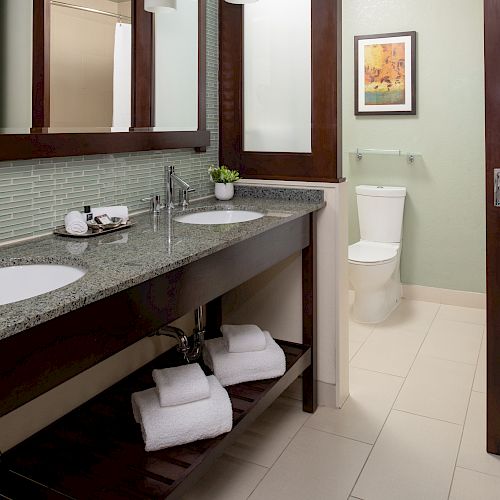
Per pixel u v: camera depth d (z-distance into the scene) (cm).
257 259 189
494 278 201
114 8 195
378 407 247
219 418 164
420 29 377
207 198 255
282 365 208
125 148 200
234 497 183
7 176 162
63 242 167
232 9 252
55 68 174
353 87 403
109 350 124
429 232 395
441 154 383
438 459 204
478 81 365
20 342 102
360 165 410
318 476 195
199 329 215
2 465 149
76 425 170
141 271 131
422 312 380
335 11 230
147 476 145
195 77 238
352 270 348
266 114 255
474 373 280
